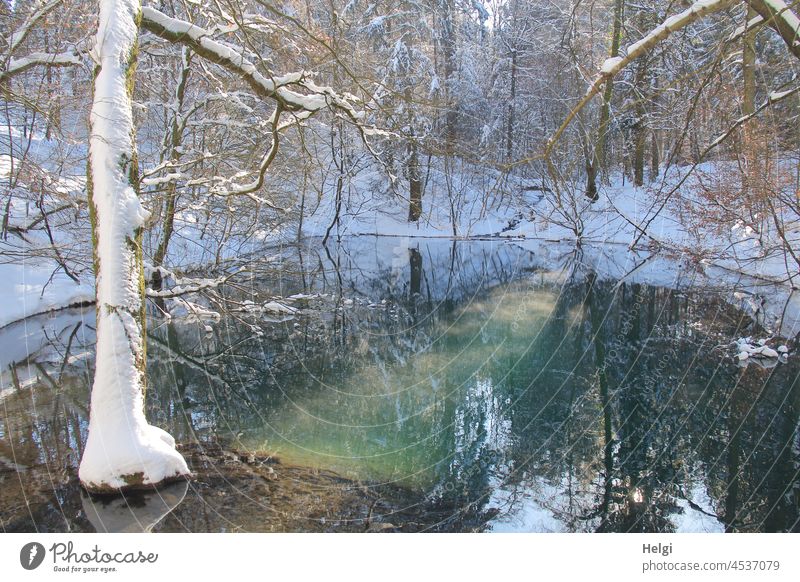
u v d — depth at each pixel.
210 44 5.61
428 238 17.50
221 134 11.27
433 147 5.69
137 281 4.20
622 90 7.69
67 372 6.98
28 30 6.89
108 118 4.20
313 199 16.66
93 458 3.91
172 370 7.41
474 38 16.83
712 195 9.80
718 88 4.88
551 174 3.92
